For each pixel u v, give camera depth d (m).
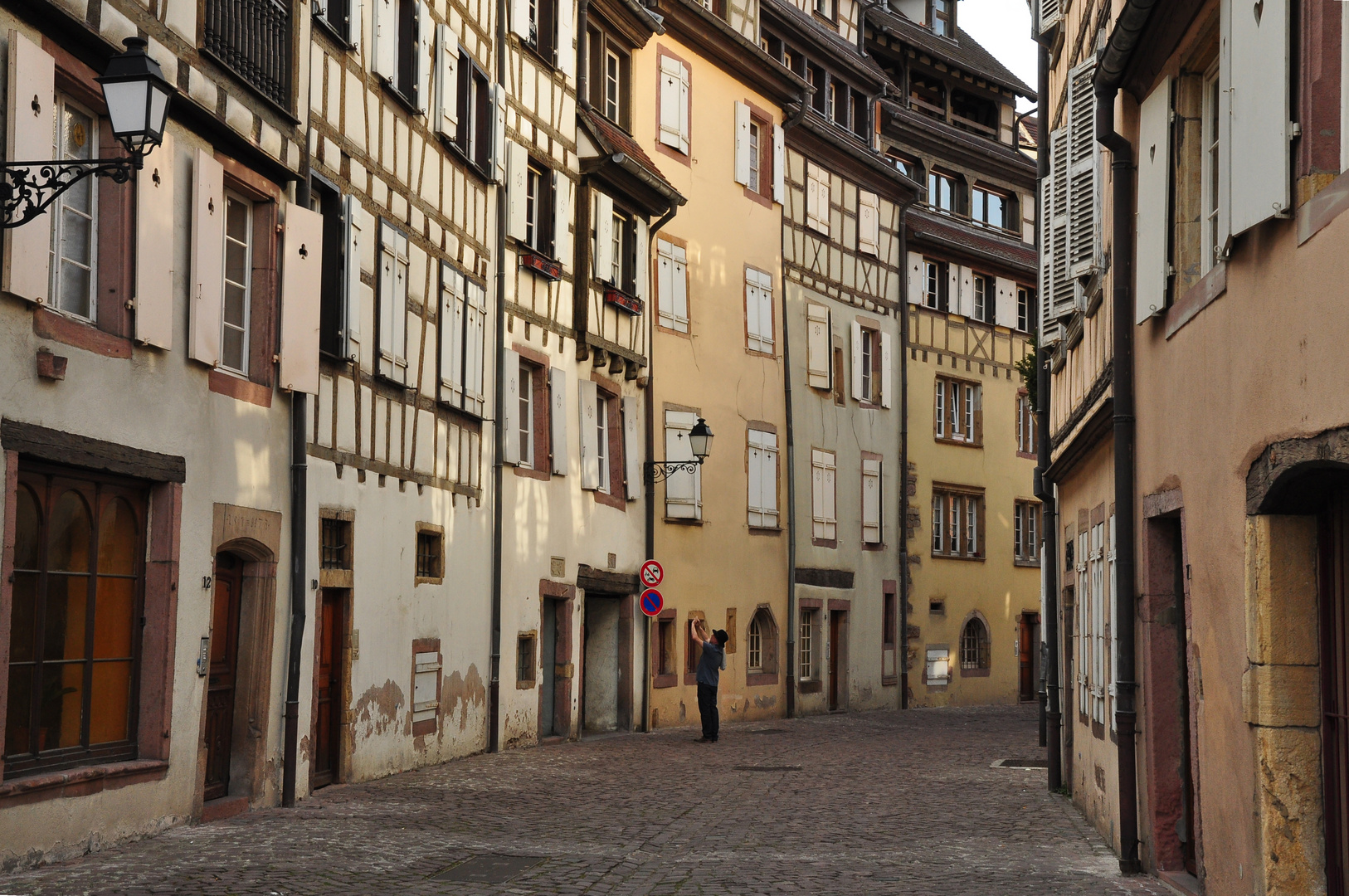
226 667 12.00
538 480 20.45
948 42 37.44
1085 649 12.86
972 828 12.27
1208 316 8.08
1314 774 6.94
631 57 24.59
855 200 31.64
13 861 8.71
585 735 22.56
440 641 16.95
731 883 9.52
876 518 31.66
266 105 12.29
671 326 25.30
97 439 9.55
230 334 11.97
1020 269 36.66
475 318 18.17
